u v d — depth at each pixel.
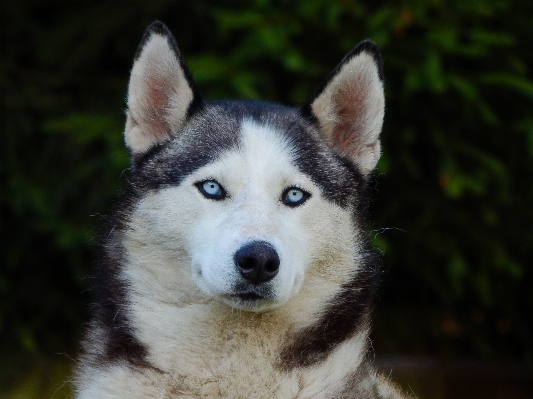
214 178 5.10
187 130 5.42
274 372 5.04
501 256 9.78
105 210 9.38
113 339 5.22
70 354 10.14
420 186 9.95
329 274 5.27
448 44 8.66
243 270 4.70
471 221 9.91
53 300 10.23
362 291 5.38
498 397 10.61
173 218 5.12
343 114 5.65
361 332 5.41
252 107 5.61
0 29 10.13
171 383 5.02
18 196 9.34
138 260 5.21
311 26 9.14
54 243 9.88
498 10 9.16
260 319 5.07
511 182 9.84
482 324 10.99
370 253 5.48
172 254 5.12
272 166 5.14
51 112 10.00
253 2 9.19
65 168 9.85
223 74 8.80
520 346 11.02
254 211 4.91
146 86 5.51
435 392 10.48
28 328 9.96
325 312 5.25
